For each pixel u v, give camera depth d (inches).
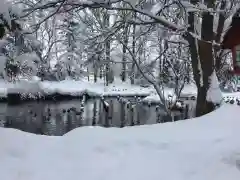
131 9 426.0
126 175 219.5
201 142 279.7
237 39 234.7
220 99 459.8
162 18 434.9
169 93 1070.4
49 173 220.7
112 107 1179.3
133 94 1422.2
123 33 511.8
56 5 422.0
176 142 279.3
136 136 290.2
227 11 447.2
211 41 449.1
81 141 276.1
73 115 1025.5
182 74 689.6
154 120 946.1
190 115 907.4
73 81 1413.6
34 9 406.9
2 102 1103.0
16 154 250.1
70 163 238.7
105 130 307.7
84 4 410.0
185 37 470.3
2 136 275.6
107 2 412.8
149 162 241.0
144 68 609.6
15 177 213.0
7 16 317.1
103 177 216.1
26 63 432.5
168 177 216.7
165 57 653.3
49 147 264.4
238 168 229.6
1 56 382.9
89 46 511.5
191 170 227.1
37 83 464.8
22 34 415.8
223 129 313.1
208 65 464.4
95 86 1482.5
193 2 441.7
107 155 252.8
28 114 1000.2
